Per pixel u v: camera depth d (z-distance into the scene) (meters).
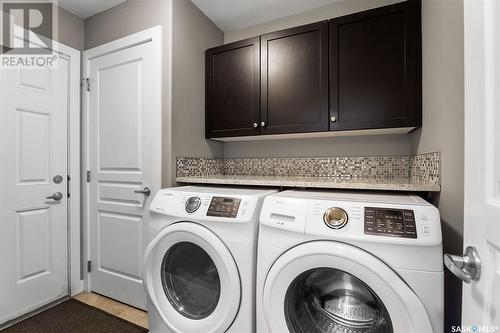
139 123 1.66
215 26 2.04
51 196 1.67
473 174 0.50
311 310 0.94
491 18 0.45
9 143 1.47
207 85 1.88
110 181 1.78
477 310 0.47
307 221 0.87
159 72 1.58
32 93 1.58
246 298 0.98
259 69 1.69
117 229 1.75
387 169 1.65
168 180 1.57
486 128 0.46
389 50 1.35
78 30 1.87
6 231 1.46
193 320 1.11
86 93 1.86
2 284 1.45
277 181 1.37
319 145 1.85
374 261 0.75
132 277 1.69
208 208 1.08
